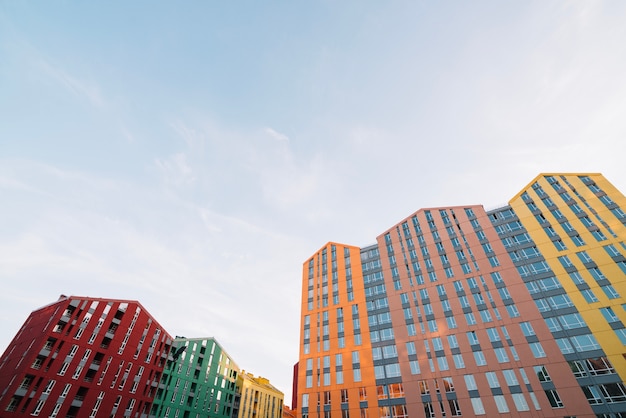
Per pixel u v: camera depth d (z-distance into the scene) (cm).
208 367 8225
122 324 6800
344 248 7206
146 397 6681
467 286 5197
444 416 4303
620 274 4225
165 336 7638
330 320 6169
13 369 5488
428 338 5041
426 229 6269
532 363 4131
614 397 3534
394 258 6338
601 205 4866
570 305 4303
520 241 5206
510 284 4869
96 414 5738
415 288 5684
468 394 4297
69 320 6072
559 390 3822
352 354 5512
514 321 4541
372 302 5981
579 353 3941
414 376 4803
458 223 5981
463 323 4888
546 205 5316
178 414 7094
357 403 4978
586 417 3556
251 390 9469
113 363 6331
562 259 4709
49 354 5566
